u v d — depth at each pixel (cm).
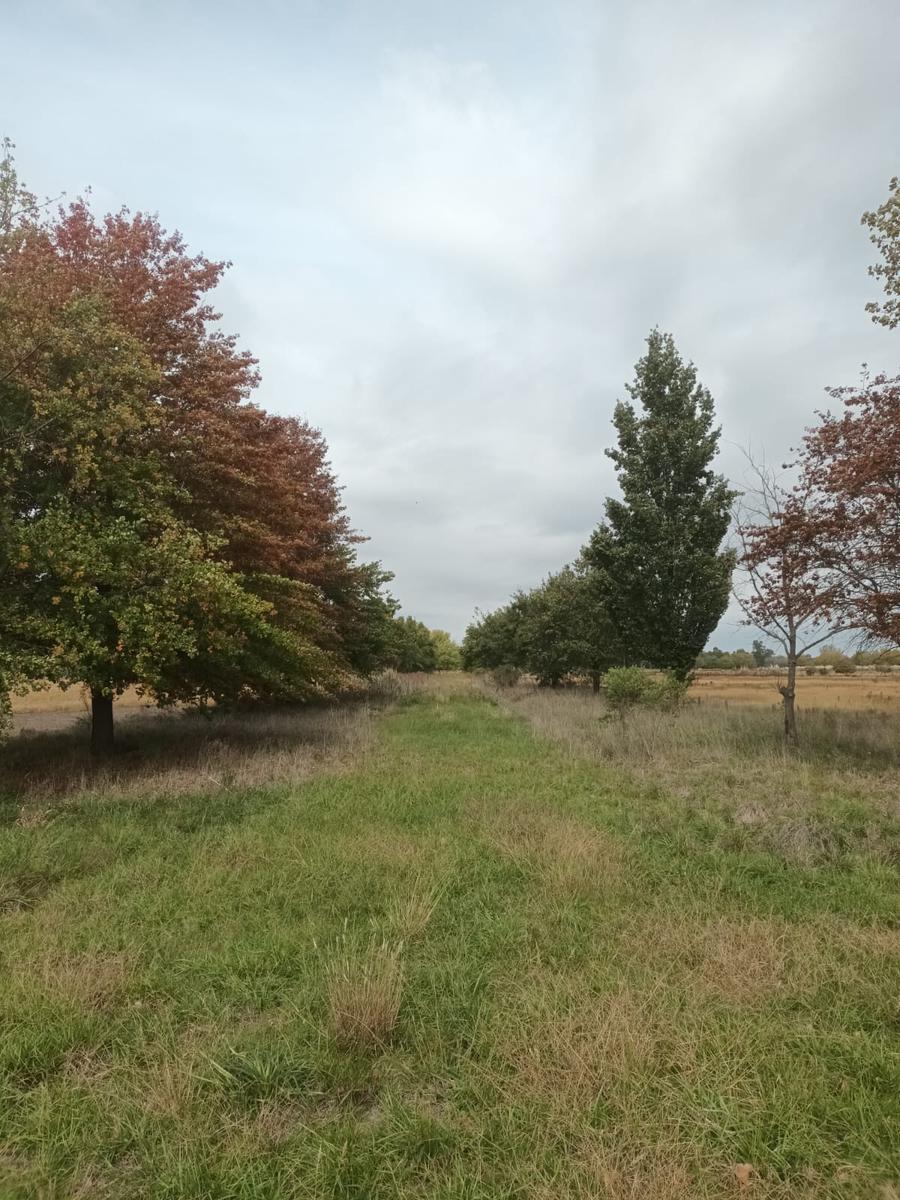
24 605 949
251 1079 321
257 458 1318
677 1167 263
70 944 456
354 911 520
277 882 575
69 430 994
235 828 735
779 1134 283
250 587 1308
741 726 1453
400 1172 266
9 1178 264
